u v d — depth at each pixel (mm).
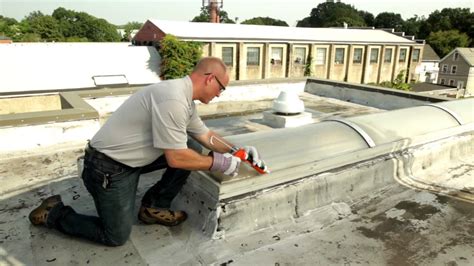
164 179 2059
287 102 5508
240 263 1801
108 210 1758
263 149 2322
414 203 2484
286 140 2479
